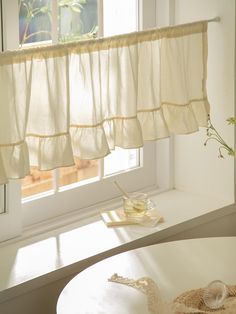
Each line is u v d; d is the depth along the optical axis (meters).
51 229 2.72
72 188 2.84
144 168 3.11
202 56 2.81
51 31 2.67
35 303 2.35
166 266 2.29
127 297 2.09
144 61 2.64
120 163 3.04
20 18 2.55
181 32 2.72
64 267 2.39
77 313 2.01
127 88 2.57
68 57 2.37
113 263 2.31
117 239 2.61
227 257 2.35
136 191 3.10
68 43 2.36
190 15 2.95
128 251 2.40
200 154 3.05
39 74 2.33
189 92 2.82
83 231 2.70
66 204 2.83
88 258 2.46
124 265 2.29
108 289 2.14
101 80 2.52
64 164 2.38
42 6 2.62
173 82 2.74
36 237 2.64
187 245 2.44
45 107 2.35
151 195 3.08
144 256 2.36
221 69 2.90
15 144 2.26
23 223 2.69
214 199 3.02
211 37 2.90
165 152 3.12
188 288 2.15
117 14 2.89
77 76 2.45
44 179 2.77
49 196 2.77
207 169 3.04
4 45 2.44
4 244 2.57
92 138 2.48
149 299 2.05
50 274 2.35
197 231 2.85
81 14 2.76
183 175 3.12
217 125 2.96
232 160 2.95
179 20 2.98
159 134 2.70
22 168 2.26
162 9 2.99
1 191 2.55
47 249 2.54
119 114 2.59
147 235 2.63
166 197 3.05
